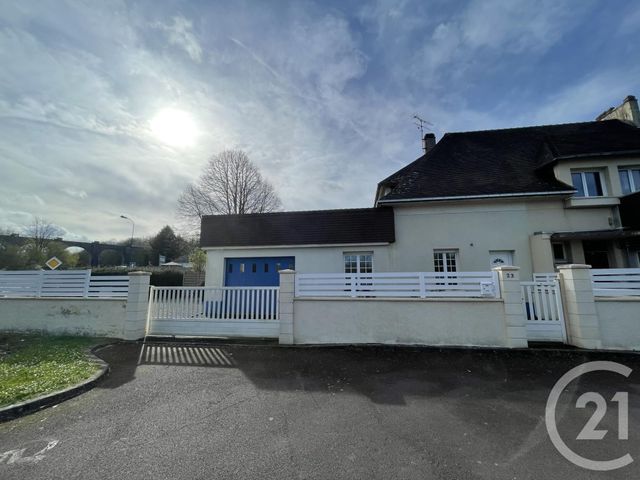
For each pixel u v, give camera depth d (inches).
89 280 308.8
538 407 150.3
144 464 103.7
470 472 99.5
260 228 467.5
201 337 291.3
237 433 125.2
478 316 254.7
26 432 126.3
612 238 401.7
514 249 421.7
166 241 1881.2
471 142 565.6
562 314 258.8
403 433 125.5
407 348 251.3
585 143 456.1
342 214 456.1
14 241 1180.5
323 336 269.0
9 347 255.4
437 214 442.6
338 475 97.8
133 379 189.6
